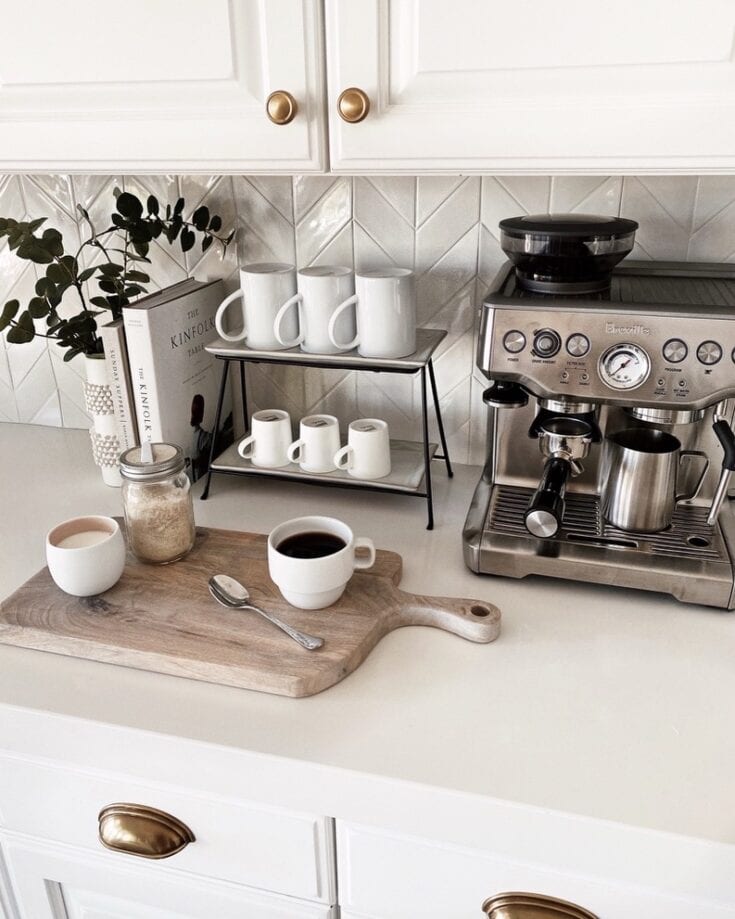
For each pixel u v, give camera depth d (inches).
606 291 36.2
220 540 40.5
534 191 43.3
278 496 46.8
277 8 31.3
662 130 29.7
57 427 58.1
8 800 33.8
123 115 35.1
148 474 36.6
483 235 44.9
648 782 26.8
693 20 27.9
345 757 28.0
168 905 34.3
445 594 36.9
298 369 50.7
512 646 33.5
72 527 36.9
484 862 28.3
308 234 47.6
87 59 34.3
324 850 30.2
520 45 29.7
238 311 50.8
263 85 33.1
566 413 36.4
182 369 46.1
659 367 33.1
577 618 35.2
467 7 29.7
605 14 28.6
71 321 45.9
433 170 32.9
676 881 25.7
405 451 48.2
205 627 33.6
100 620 34.0
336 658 31.4
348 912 31.5
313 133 33.2
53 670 32.6
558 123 30.5
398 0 30.3
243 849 31.2
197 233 49.1
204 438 49.1
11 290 54.9
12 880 36.9
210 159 34.9
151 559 37.9
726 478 34.3
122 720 29.9
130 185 49.3
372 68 31.4
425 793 26.9
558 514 34.4
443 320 47.3
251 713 30.1
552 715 29.7
